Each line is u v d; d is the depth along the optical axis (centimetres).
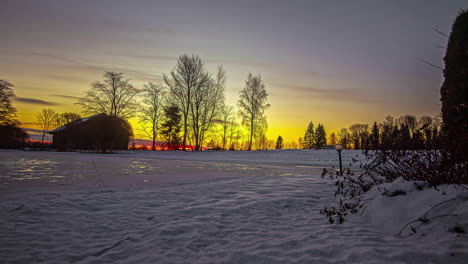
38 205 481
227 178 968
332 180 812
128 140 5153
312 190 660
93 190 668
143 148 5325
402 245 285
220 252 293
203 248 307
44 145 5241
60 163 1584
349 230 353
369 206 428
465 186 340
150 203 523
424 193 365
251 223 399
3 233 344
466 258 242
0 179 843
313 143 9388
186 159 2603
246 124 4372
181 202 534
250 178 908
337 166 1731
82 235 345
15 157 2078
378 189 451
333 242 307
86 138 4331
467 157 317
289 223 401
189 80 4403
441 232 288
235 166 1694
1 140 4588
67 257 282
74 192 633
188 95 4400
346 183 701
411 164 454
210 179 935
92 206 491
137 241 327
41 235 341
